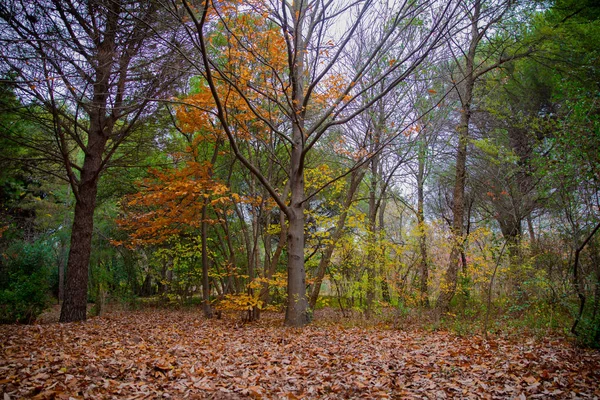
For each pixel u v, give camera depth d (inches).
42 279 454.0
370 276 429.4
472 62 475.5
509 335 289.3
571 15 381.7
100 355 214.4
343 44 344.8
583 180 237.3
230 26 322.7
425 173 632.4
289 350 256.4
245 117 396.8
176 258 660.7
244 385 173.6
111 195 661.9
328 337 305.1
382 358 225.8
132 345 254.7
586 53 386.6
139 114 383.2
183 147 512.4
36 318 424.2
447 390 168.4
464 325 332.8
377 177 564.4
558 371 189.2
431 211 813.9
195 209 428.1
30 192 660.1
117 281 737.6
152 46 329.7
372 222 504.4
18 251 530.9
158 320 463.2
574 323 247.9
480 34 463.2
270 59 337.7
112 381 166.7
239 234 654.5
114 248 734.5
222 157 617.9
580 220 248.4
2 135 360.8
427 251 419.8
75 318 385.4
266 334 326.6
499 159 475.8
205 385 170.4
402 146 488.7
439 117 484.7
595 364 200.2
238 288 502.6
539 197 347.9
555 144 252.2
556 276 295.6
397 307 390.9
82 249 393.7
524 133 473.1
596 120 229.3
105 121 412.2
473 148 576.7
